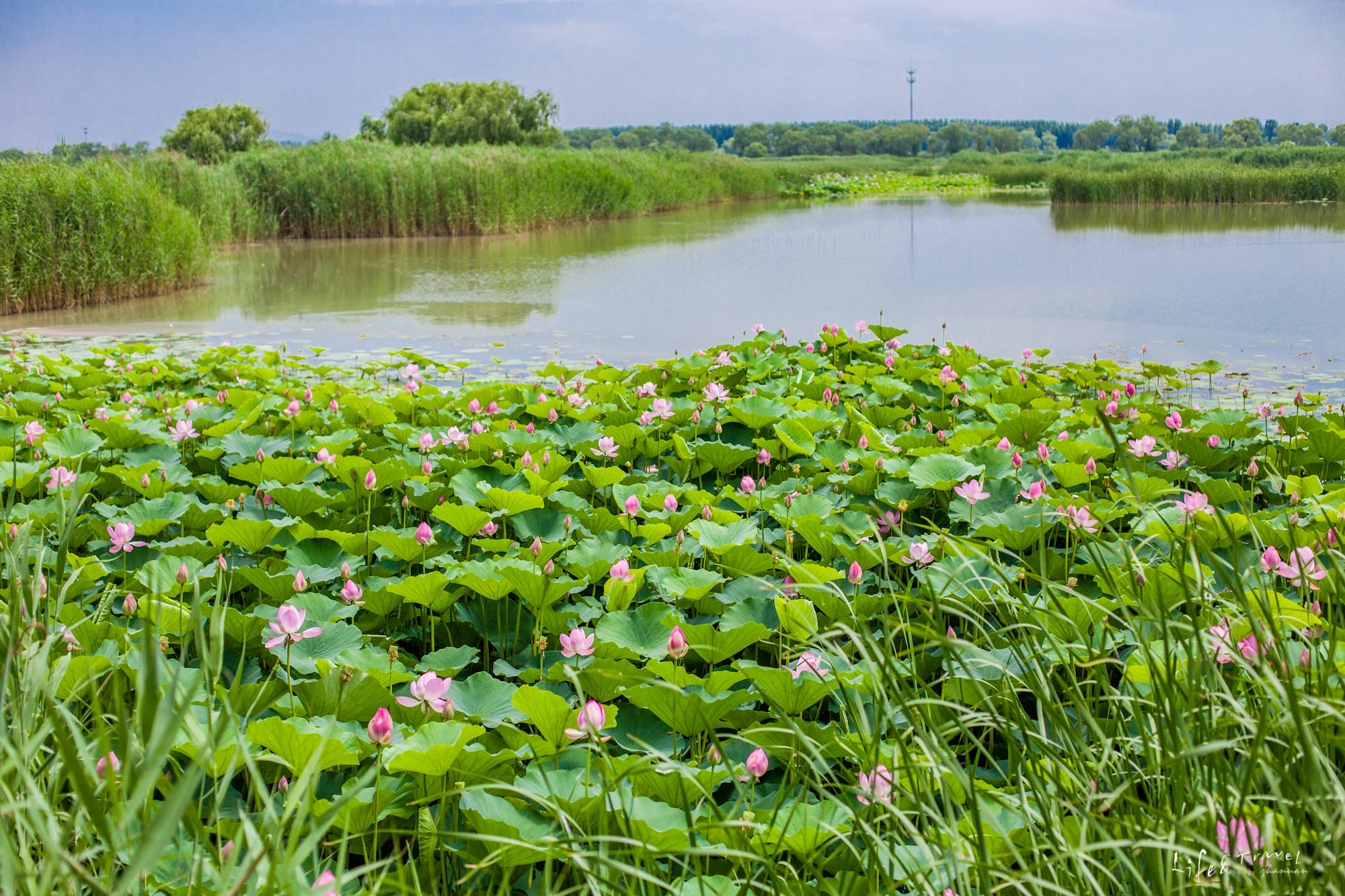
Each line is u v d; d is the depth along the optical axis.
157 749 0.94
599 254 15.23
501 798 1.77
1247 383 6.23
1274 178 24.00
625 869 1.29
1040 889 1.35
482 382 6.47
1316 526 2.71
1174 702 1.40
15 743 1.28
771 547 3.27
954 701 2.02
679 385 5.23
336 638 2.44
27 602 1.61
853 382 5.43
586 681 2.18
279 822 1.18
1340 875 1.13
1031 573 2.27
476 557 3.20
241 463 3.86
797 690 2.04
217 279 12.64
